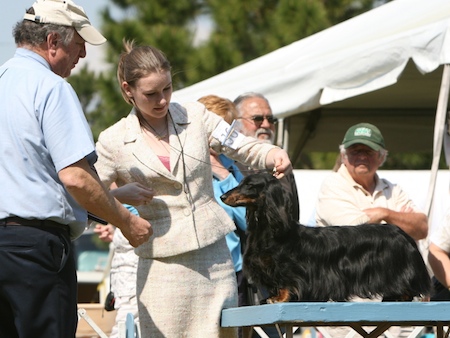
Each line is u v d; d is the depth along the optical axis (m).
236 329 13.37
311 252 13.20
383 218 17.66
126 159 13.02
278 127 32.50
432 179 21.05
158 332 12.84
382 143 18.31
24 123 11.83
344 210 17.89
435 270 16.80
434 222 24.06
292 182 16.62
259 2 51.53
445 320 11.46
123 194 12.49
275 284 13.15
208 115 13.50
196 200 13.02
